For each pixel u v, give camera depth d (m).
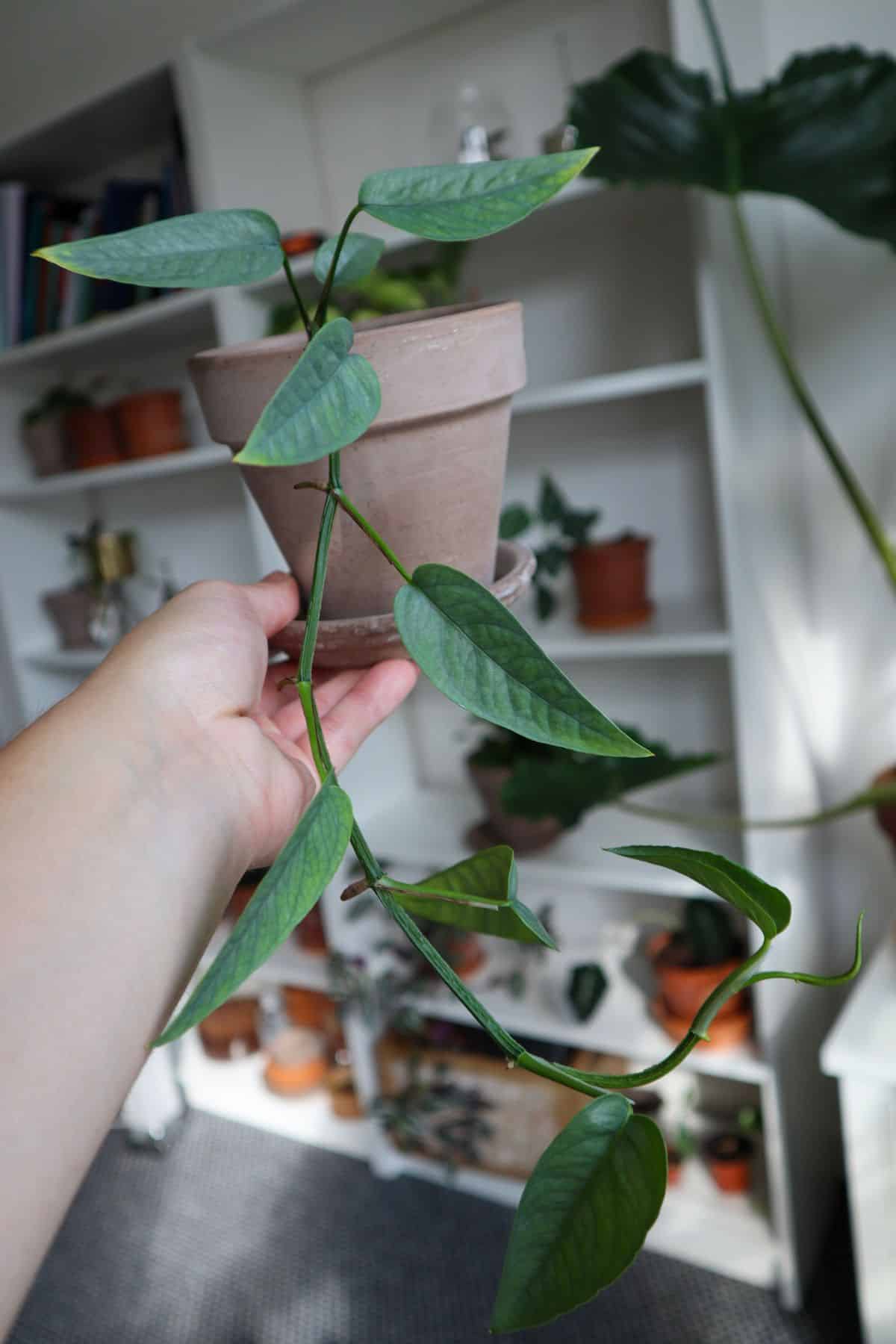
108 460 1.97
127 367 2.14
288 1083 2.14
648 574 1.57
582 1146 0.34
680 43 1.23
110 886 0.35
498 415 0.49
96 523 2.16
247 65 1.66
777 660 1.49
